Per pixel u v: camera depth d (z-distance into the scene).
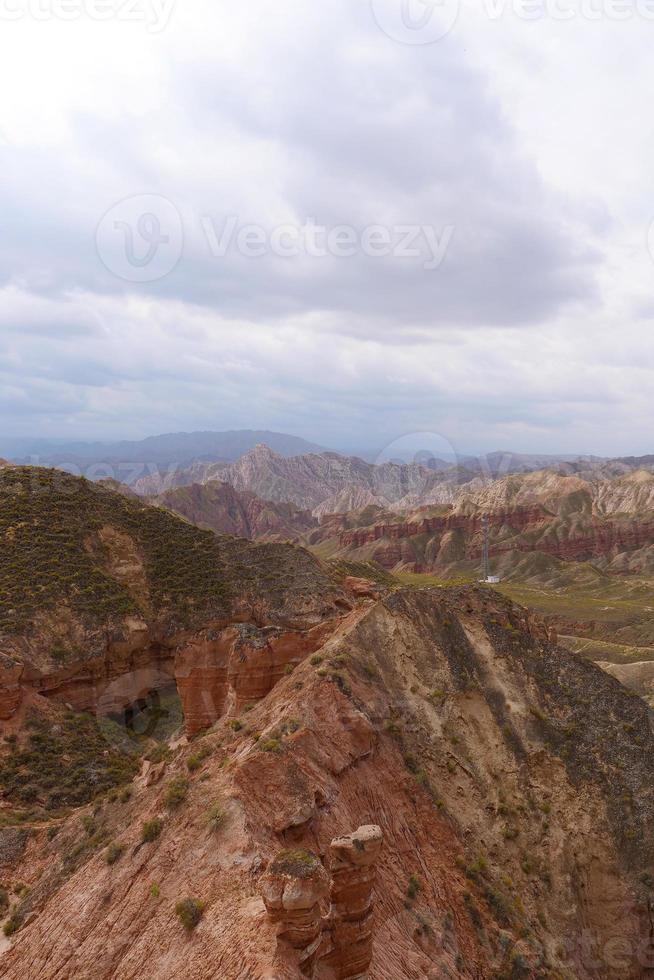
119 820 28.25
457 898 26.17
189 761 26.86
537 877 29.03
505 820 30.27
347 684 29.56
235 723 29.38
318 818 23.52
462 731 32.56
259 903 18.14
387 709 30.61
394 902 23.50
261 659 35.25
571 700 35.25
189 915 19.06
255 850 20.45
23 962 21.81
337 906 17.34
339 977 17.14
